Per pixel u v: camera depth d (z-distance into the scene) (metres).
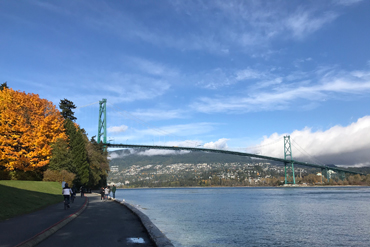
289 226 25.52
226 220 29.08
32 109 50.94
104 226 14.70
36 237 10.74
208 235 20.20
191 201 62.31
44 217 16.80
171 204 52.31
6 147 44.94
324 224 26.94
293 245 17.75
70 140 61.03
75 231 13.15
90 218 18.08
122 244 10.50
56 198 32.28
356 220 29.95
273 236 20.44
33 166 47.28
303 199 69.38
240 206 48.44
